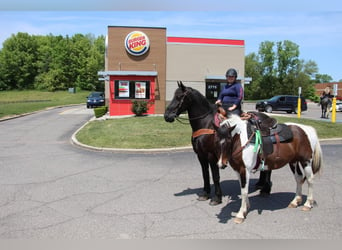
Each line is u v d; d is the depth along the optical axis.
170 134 12.78
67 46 83.81
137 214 5.18
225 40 26.00
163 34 22.56
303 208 5.36
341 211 5.30
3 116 23.38
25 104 41.12
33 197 6.05
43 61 92.50
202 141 5.54
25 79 91.31
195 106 5.65
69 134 15.28
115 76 22.34
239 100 5.76
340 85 80.25
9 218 5.02
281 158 5.13
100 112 22.38
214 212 5.29
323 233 4.48
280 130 5.20
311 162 5.41
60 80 83.06
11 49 91.00
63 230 4.57
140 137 12.21
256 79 88.75
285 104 29.61
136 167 8.45
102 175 7.68
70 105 43.34
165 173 7.84
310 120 17.70
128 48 22.22
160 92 22.72
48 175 7.69
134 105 20.58
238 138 4.81
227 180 7.30
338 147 11.08
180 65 25.80
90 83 83.56
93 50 85.50
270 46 84.25
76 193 6.30
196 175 7.66
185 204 5.68
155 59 22.62
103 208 5.46
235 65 26.23
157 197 6.06
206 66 26.00
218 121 5.27
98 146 11.10
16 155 10.20
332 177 7.39
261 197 6.09
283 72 85.06
